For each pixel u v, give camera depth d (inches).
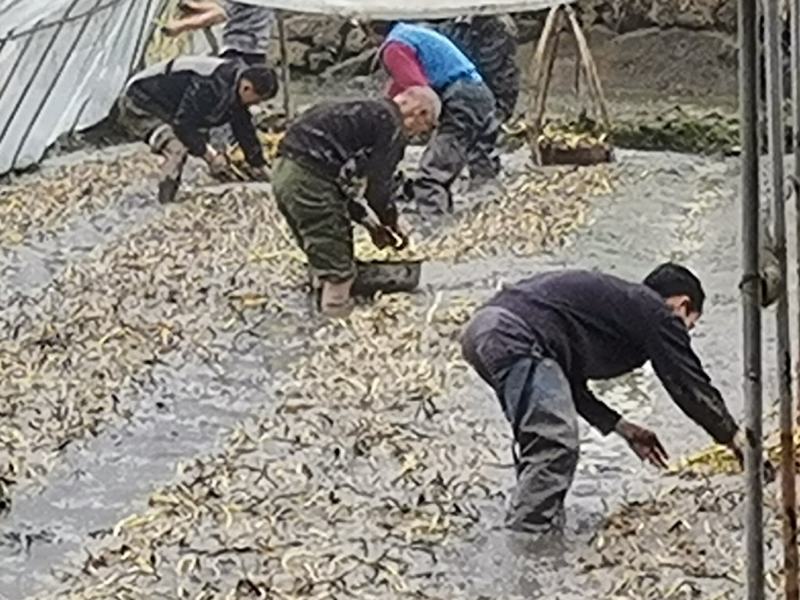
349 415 181.3
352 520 155.4
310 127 211.3
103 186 283.9
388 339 204.7
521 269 235.9
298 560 147.4
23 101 282.5
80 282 230.8
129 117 273.4
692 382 150.6
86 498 164.2
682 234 254.7
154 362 199.8
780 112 77.7
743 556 144.9
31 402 187.3
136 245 249.1
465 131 263.7
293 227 214.5
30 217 265.0
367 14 222.1
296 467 167.9
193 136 271.9
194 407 186.2
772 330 195.0
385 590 141.8
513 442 164.1
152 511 159.5
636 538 149.8
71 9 257.3
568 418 150.9
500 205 268.4
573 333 152.3
